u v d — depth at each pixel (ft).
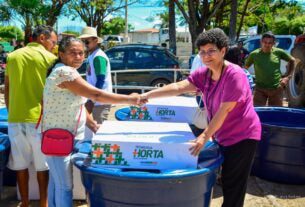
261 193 13.58
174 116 10.95
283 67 39.27
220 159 8.43
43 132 8.61
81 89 8.45
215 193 13.50
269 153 14.26
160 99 11.74
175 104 11.05
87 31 13.61
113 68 33.99
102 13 85.97
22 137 11.00
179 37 118.52
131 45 34.81
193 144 7.89
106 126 9.23
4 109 15.08
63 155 8.49
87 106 13.46
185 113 10.93
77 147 9.07
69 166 8.90
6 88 11.23
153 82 33.78
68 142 8.48
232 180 9.34
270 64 17.97
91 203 8.45
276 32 133.28
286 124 16.03
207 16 53.98
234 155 9.11
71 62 8.75
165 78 33.60
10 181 13.62
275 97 18.35
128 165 7.91
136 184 7.57
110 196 7.91
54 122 8.70
